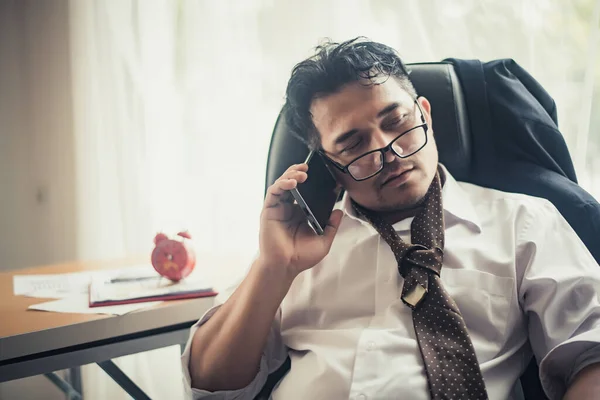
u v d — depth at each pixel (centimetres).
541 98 123
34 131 184
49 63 181
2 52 182
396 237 106
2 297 124
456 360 93
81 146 181
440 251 102
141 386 185
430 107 120
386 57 107
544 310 98
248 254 173
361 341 100
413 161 104
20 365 105
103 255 183
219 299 118
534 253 102
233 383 107
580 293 96
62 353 108
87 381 188
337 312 111
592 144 146
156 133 174
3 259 189
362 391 95
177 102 175
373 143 103
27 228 188
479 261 104
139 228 178
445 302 97
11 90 183
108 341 112
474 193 118
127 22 173
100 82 176
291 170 103
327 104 104
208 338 109
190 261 131
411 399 93
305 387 102
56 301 120
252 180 171
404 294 101
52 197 186
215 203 174
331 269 113
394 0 158
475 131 122
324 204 107
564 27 148
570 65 148
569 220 109
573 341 90
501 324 100
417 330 97
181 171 177
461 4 155
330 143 106
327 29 161
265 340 107
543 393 104
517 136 119
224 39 168
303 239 106
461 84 123
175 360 184
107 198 181
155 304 117
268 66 167
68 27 178
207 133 172
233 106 170
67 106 182
